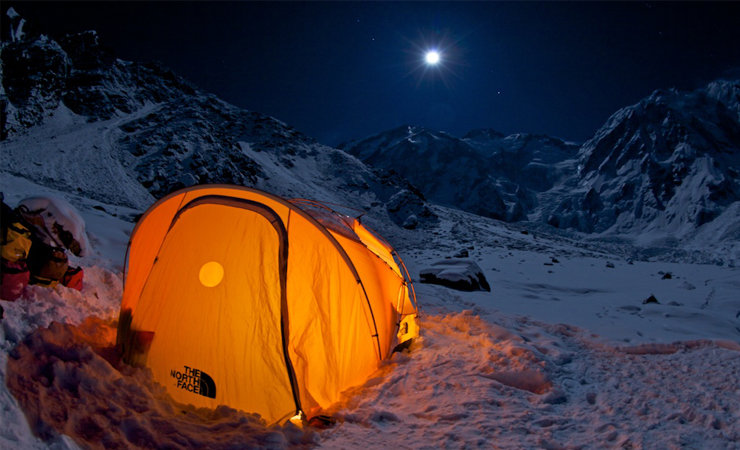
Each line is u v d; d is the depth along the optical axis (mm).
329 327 4609
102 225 10938
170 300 4426
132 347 4426
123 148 73312
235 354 4156
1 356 3297
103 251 8641
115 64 116000
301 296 4469
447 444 3611
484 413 4168
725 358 5961
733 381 5148
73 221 7391
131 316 4641
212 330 4238
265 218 4449
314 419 3969
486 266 20719
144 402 3543
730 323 8508
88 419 3072
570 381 5121
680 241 166500
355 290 4926
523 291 13422
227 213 4535
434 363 5340
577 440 3764
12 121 74750
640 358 6125
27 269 4430
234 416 3719
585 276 18469
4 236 4277
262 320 4230
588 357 6141
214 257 4418
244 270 4344
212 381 4094
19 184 41906
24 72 87125
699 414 4219
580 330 7465
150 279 4605
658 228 187250
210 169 74500
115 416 3180
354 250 5406
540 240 74062
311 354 4367
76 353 3625
